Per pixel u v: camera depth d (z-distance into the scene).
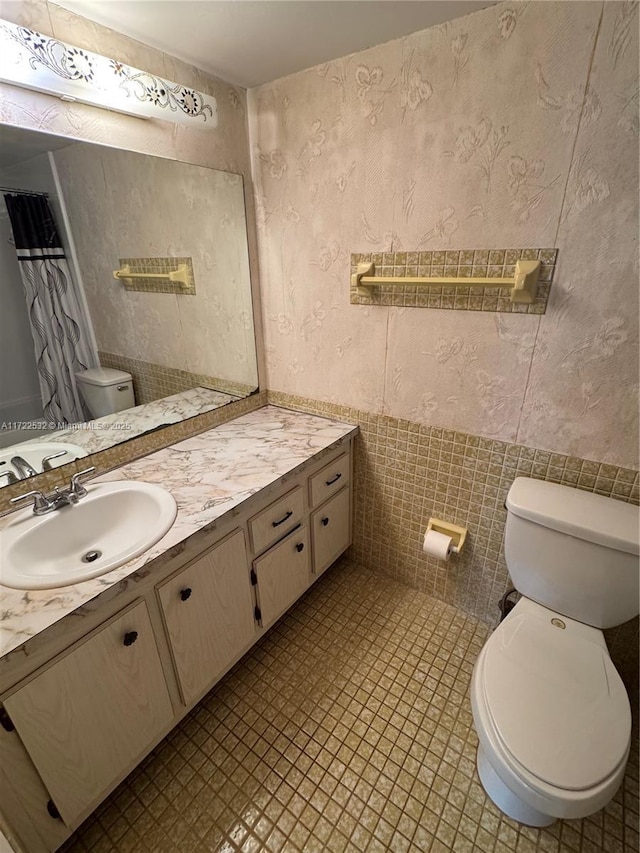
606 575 1.21
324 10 1.12
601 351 1.22
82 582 0.96
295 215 1.69
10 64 0.98
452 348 1.49
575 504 1.29
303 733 1.40
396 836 1.15
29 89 1.09
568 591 1.28
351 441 1.87
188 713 1.46
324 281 1.71
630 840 1.13
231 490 1.35
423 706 1.47
